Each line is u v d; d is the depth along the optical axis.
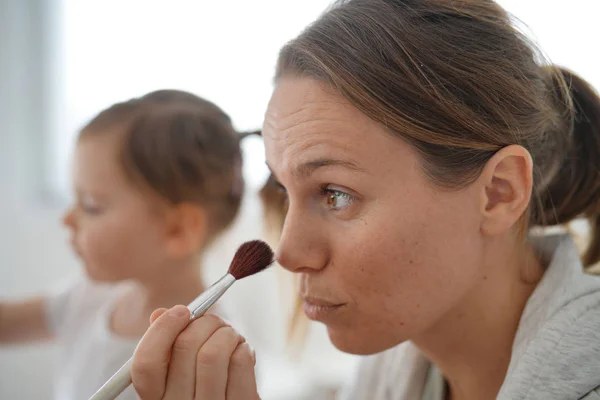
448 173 0.46
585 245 0.63
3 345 1.02
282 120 0.48
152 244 0.84
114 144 0.82
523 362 0.48
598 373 0.45
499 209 0.48
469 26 0.49
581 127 0.56
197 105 0.89
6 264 1.56
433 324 0.51
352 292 0.48
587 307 0.48
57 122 1.57
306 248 0.48
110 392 0.44
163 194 0.83
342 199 0.48
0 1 1.51
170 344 0.44
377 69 0.46
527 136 0.50
